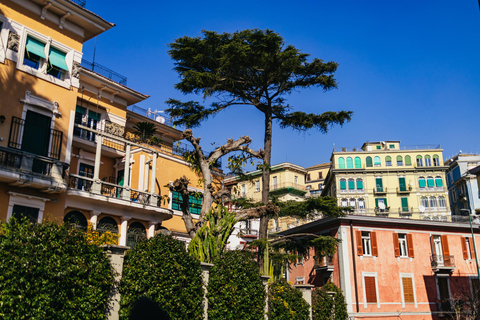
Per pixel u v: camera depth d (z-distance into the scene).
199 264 14.45
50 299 9.87
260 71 22.56
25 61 19.30
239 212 19.19
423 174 68.19
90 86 26.89
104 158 27.31
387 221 34.97
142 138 28.66
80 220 20.89
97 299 11.02
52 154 19.25
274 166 72.81
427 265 35.19
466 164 70.94
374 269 33.50
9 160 17.50
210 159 19.80
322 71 23.83
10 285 9.34
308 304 20.09
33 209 18.45
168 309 12.45
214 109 23.14
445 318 34.12
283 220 63.88
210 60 22.23
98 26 21.94
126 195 22.77
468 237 37.62
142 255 12.74
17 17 19.00
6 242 9.66
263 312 16.48
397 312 32.84
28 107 18.81
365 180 68.88
